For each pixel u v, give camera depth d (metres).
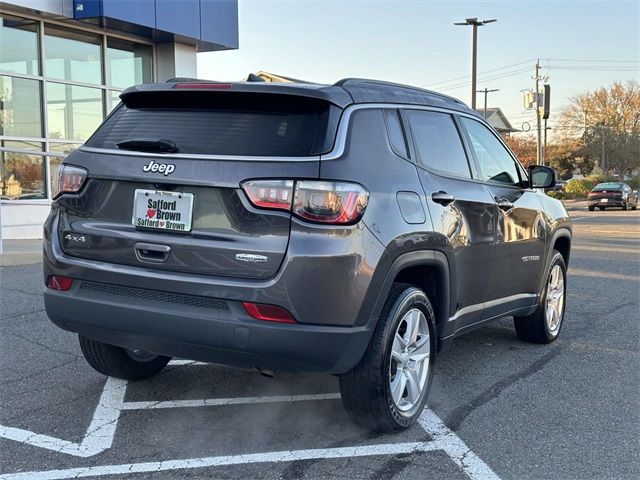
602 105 75.06
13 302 7.05
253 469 3.52
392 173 3.83
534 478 3.51
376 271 3.52
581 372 5.31
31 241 11.51
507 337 6.39
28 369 5.01
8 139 12.48
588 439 4.02
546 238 5.76
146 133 3.83
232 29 15.73
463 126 4.95
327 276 3.33
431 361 4.21
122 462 3.57
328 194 3.36
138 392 4.61
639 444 3.96
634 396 4.78
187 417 4.20
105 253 3.72
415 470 3.55
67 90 13.59
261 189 3.38
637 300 8.26
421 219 3.93
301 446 3.81
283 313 3.33
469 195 4.59
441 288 4.27
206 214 3.48
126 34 14.26
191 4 14.54
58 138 13.45
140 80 15.15
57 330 6.04
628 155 72.69
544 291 5.87
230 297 3.36
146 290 3.57
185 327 3.45
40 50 12.98
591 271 10.77
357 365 3.68
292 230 3.34
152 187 3.62
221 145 3.58
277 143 3.53
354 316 3.44
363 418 3.83
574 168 79.00
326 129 3.55
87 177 3.81
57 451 3.69
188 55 15.50
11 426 4.00
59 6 12.55
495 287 5.01
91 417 4.16
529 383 5.03
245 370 5.12
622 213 33.22
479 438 4.00
